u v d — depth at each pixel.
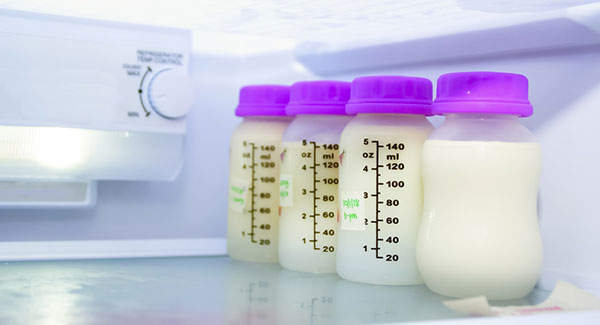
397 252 0.84
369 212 0.85
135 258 1.04
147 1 0.83
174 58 1.09
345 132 0.87
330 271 0.93
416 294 0.80
